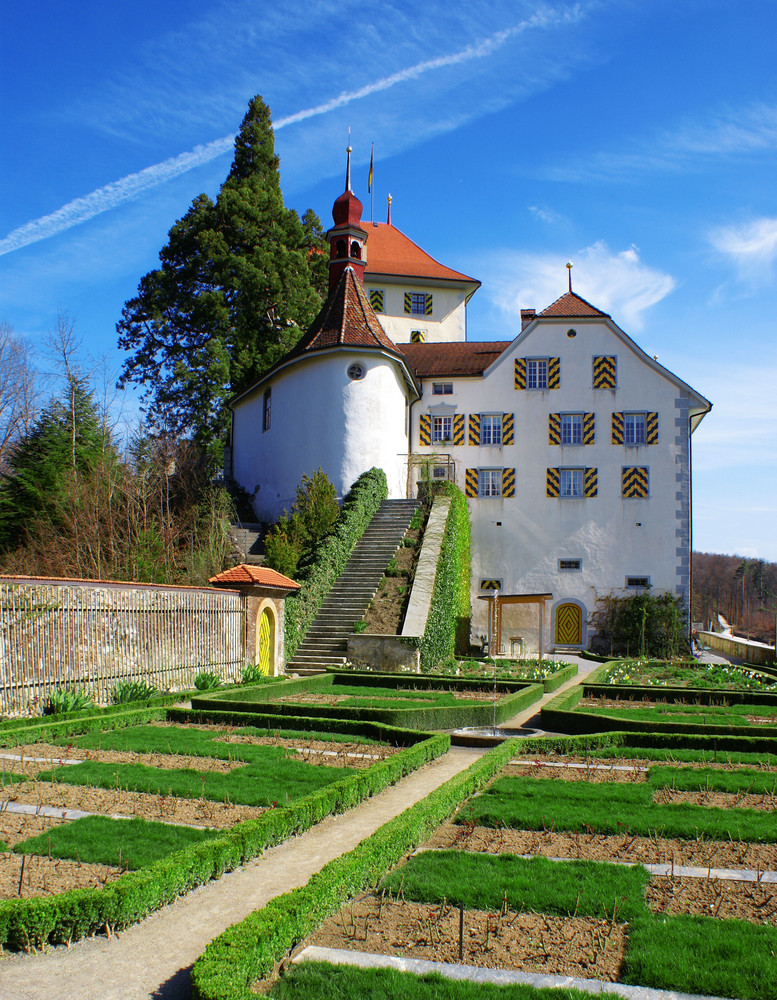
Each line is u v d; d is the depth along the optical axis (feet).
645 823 22.90
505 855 20.21
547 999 13.19
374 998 13.21
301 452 102.78
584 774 30.25
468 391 114.01
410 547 85.92
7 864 19.10
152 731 38.24
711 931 15.78
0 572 79.25
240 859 20.16
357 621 72.64
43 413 99.30
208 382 119.34
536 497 110.93
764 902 17.38
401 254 156.15
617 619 106.42
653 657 101.55
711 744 35.83
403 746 36.04
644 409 110.63
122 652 46.65
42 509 90.58
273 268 127.65
